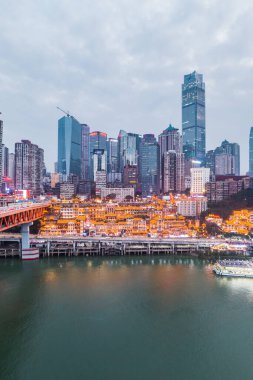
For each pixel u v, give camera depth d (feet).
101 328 287.28
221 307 333.42
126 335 275.80
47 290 378.32
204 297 360.48
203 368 231.71
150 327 290.97
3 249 540.52
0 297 355.56
